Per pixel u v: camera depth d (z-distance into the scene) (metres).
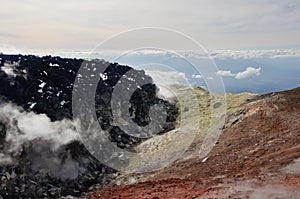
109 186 34.41
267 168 18.70
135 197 18.30
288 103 35.62
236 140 30.52
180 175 26.09
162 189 19.22
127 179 33.31
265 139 28.11
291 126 29.19
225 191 15.66
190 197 15.84
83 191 37.00
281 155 20.81
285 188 14.81
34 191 37.91
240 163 23.72
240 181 17.12
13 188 37.56
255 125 33.19
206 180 19.78
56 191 37.75
